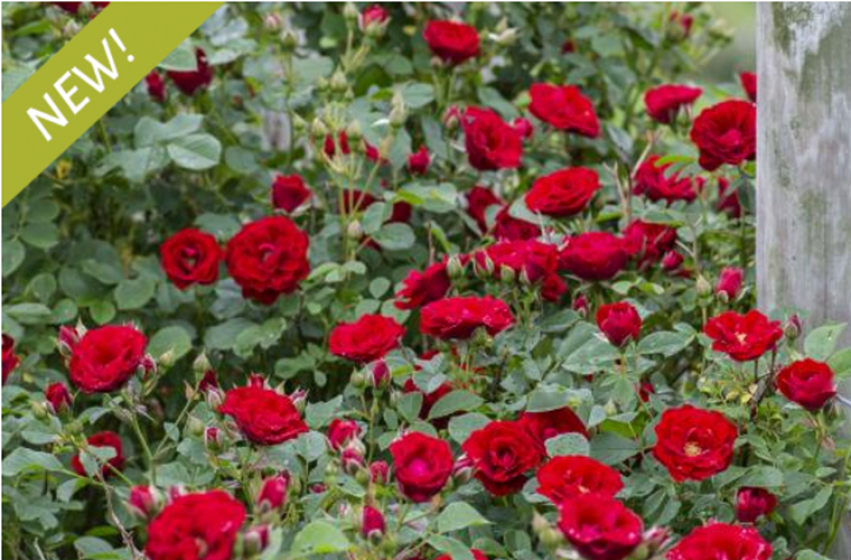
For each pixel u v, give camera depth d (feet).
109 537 11.43
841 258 9.03
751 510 7.96
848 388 8.95
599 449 8.38
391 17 13.30
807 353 8.38
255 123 14.03
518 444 7.95
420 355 11.65
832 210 9.00
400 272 11.51
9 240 11.68
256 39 13.67
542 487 7.20
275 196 11.12
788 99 9.07
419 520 7.73
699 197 11.01
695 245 10.44
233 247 10.49
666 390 9.28
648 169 11.25
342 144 11.80
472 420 8.45
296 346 11.35
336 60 13.61
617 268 9.23
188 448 8.30
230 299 11.27
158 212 12.90
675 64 14.29
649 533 6.43
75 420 8.65
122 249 13.20
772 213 9.30
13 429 9.71
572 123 11.71
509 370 9.41
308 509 8.05
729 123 10.13
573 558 6.56
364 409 9.08
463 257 10.01
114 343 8.32
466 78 13.26
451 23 12.13
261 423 7.63
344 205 12.04
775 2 9.07
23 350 11.51
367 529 6.95
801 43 8.96
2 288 12.21
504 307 8.68
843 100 8.90
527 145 12.87
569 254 9.20
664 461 7.70
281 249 10.43
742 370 8.57
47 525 9.32
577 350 8.69
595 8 13.98
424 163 11.39
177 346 10.70
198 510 6.03
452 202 10.94
